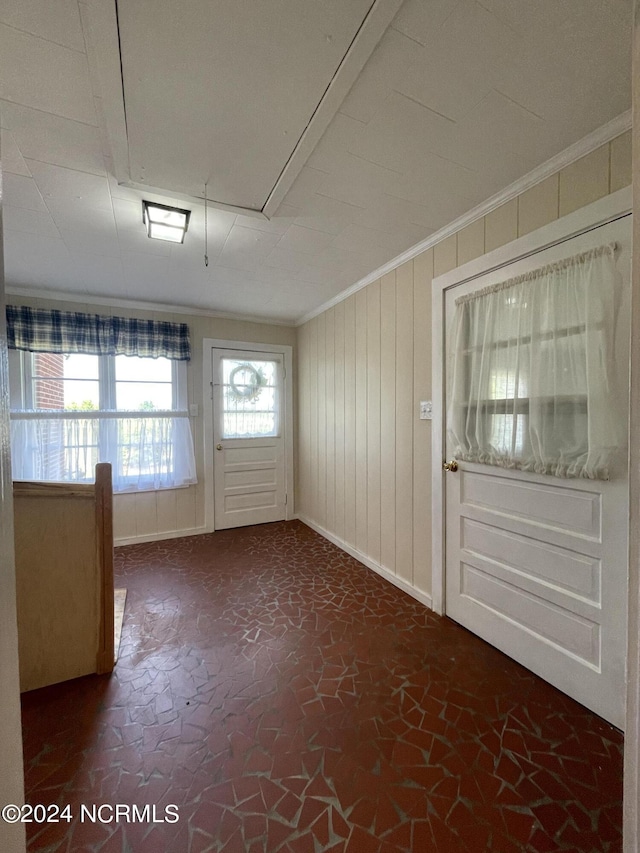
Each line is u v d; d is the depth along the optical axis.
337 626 2.11
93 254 2.43
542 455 1.63
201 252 2.40
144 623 2.13
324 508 3.69
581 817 1.11
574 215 1.50
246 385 4.01
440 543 2.21
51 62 1.09
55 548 1.65
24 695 1.59
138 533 3.52
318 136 1.39
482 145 1.46
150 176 1.61
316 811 1.13
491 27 1.01
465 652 1.87
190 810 1.13
